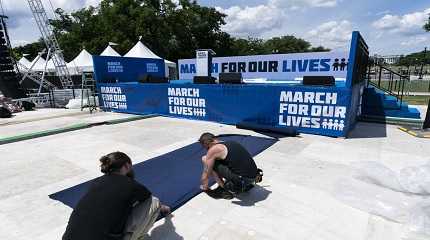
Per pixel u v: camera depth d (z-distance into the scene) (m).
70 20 41.88
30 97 15.11
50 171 4.93
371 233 2.97
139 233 2.54
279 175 4.54
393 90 18.78
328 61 12.67
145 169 4.89
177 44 35.44
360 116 9.25
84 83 13.62
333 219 3.25
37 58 17.23
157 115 10.53
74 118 10.51
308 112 7.23
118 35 30.44
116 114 11.25
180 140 6.86
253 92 8.03
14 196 3.96
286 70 13.76
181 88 9.58
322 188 4.04
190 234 2.98
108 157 2.46
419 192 3.79
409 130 7.47
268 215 3.35
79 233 2.06
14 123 9.81
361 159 5.29
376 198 3.67
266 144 6.27
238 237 2.93
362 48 7.49
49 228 3.17
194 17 37.41
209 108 9.09
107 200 2.17
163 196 3.81
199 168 4.90
